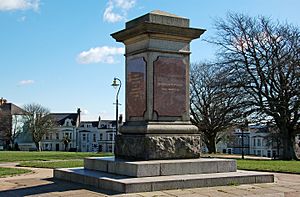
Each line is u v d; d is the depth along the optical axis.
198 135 14.40
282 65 41.19
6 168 22.77
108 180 11.91
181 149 13.99
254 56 42.47
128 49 15.14
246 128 46.25
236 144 112.75
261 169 20.48
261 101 42.50
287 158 43.53
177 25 14.49
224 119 44.50
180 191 11.48
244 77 42.59
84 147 136.88
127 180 11.71
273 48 42.19
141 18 14.60
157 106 14.06
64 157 37.75
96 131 137.38
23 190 12.28
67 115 140.12
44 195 11.28
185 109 14.51
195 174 13.14
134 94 14.63
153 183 11.53
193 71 59.69
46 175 17.75
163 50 14.30
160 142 13.68
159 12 14.59
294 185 13.14
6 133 113.00
